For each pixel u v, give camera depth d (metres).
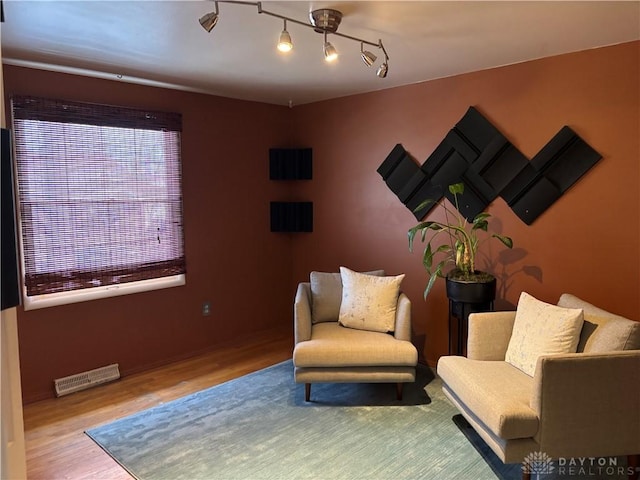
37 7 2.10
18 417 1.31
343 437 2.70
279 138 4.59
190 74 3.36
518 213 3.21
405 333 3.16
